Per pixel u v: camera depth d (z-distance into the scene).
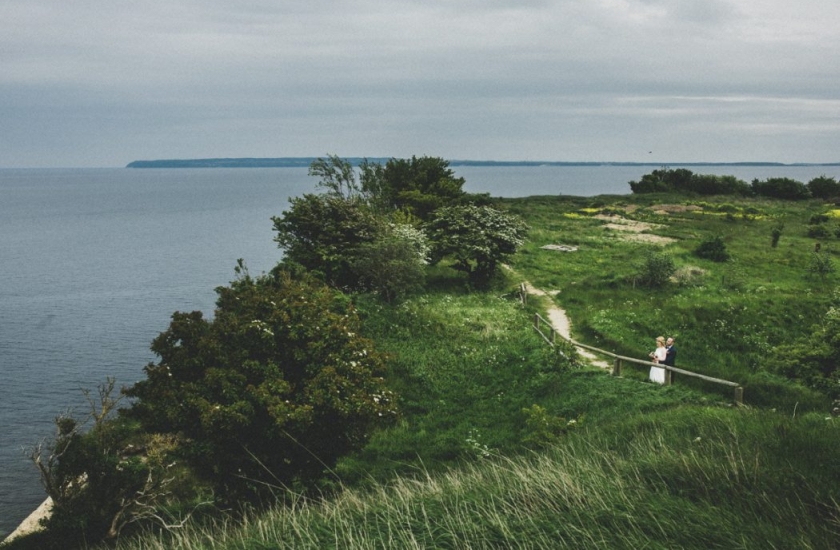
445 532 6.19
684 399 17.12
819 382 17.30
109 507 13.03
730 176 94.12
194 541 7.97
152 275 82.50
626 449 10.30
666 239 50.09
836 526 5.50
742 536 5.34
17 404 36.19
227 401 12.52
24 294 70.56
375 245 31.11
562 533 5.95
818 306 29.00
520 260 41.41
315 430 13.16
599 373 20.44
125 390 13.82
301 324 13.83
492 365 23.08
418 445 17.55
